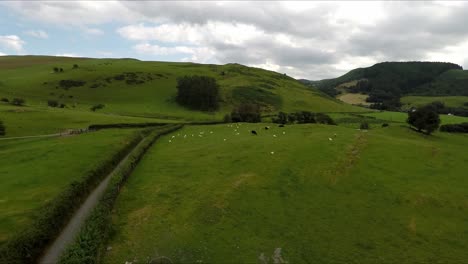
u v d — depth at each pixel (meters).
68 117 89.75
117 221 27.55
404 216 30.14
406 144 54.03
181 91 159.88
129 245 23.84
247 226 27.20
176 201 31.73
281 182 36.94
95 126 74.62
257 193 33.81
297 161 43.97
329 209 30.84
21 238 21.02
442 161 45.97
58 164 41.75
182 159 46.62
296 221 28.30
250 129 75.38
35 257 20.91
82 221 26.72
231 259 22.61
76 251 20.56
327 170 40.56
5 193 32.12
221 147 53.09
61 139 59.03
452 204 32.88
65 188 30.95
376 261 23.16
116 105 147.25
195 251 23.39
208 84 164.75
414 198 33.69
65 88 162.88
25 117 84.00
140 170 41.62
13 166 41.38
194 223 27.45
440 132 99.88
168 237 25.14
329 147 50.78
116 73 192.50
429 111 88.94
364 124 103.94
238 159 45.34
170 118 130.25
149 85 181.50
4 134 65.25
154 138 62.09
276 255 23.28
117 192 32.75
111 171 40.78
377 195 34.34
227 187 35.09
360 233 26.81
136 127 79.38
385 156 46.81
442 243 25.97
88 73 187.00
